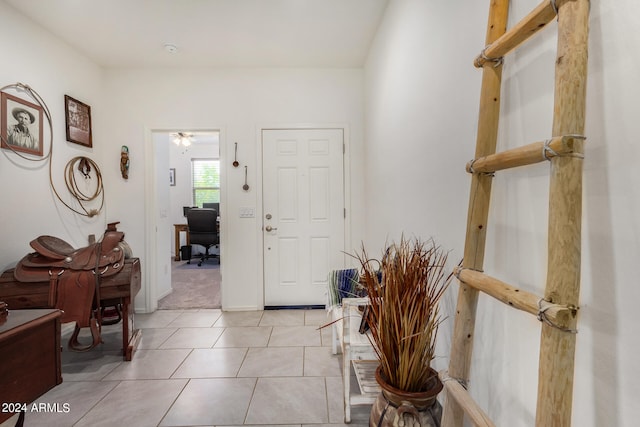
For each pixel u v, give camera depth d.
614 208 0.61
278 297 3.25
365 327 1.62
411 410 1.05
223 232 3.19
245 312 3.13
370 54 2.82
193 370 2.03
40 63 2.39
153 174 3.21
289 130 3.22
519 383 0.88
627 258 0.59
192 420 1.55
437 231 1.42
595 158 0.65
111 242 2.27
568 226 0.61
